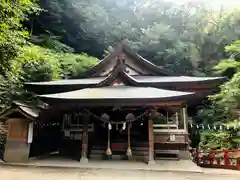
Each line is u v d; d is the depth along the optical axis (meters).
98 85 9.94
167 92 8.71
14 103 9.05
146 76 12.95
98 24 27.03
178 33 25.28
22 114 9.05
